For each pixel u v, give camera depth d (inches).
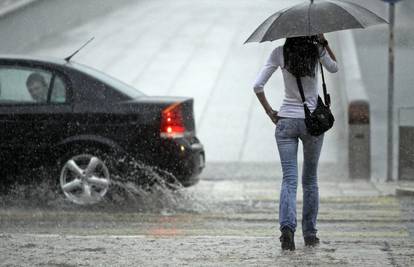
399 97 2089.1
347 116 1612.9
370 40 2541.8
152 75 2298.2
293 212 798.5
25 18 2608.3
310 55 807.7
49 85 1179.3
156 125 1160.8
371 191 1338.6
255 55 2463.1
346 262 716.7
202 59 2437.3
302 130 815.1
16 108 1170.0
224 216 1099.9
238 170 1566.2
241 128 1866.4
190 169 1173.7
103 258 740.7
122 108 1165.7
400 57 2404.0
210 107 2016.5
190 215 1108.5
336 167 1592.0
